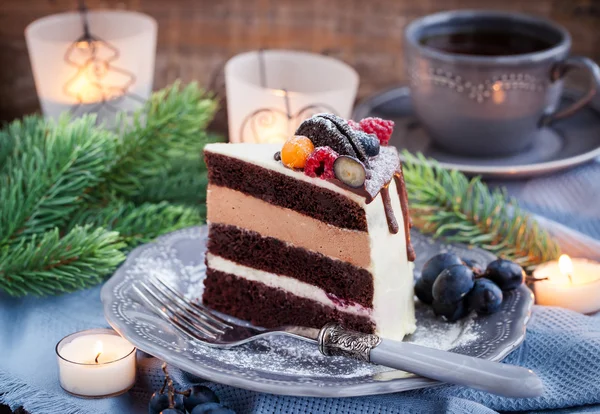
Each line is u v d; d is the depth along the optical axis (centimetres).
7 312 72
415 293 73
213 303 74
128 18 89
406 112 93
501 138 85
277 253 71
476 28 89
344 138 68
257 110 82
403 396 65
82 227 77
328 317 71
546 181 85
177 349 66
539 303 74
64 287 75
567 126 90
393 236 69
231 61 86
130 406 66
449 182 78
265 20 103
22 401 66
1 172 79
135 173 82
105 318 71
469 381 63
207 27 103
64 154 77
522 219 77
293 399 65
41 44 83
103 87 84
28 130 81
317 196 69
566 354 68
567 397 66
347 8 102
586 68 82
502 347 66
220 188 72
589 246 77
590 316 73
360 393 63
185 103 81
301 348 68
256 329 72
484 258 75
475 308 69
